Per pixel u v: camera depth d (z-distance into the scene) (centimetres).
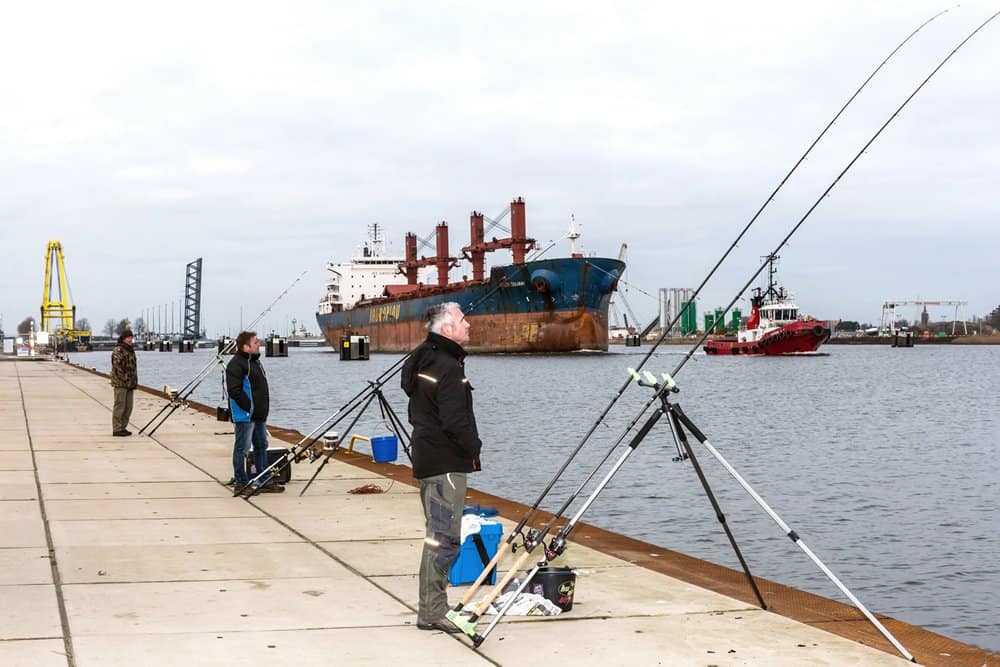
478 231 13288
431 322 607
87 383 4447
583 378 7694
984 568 1271
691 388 6662
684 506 1711
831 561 1308
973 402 5188
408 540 906
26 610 642
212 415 2508
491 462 2459
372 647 567
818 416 4266
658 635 597
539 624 622
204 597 683
